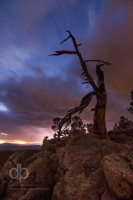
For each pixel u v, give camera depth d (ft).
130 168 36.42
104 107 64.64
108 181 35.83
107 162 36.86
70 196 39.09
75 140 53.72
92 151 47.14
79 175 41.63
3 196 49.06
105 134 63.10
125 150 47.11
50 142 69.10
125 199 33.06
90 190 38.17
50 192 45.57
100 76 66.54
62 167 46.60
